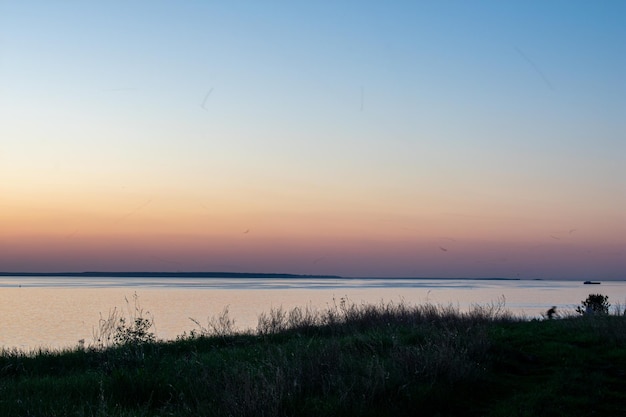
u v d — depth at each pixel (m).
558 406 10.63
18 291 121.00
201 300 80.25
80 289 139.25
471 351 14.43
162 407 10.38
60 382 12.23
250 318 44.25
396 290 141.88
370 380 10.74
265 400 9.52
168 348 17.05
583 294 121.56
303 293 115.06
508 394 11.92
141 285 197.75
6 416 9.66
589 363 14.20
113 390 11.38
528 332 18.59
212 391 10.70
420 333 17.03
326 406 9.88
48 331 35.50
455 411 10.73
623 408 10.73
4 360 15.04
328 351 12.88
